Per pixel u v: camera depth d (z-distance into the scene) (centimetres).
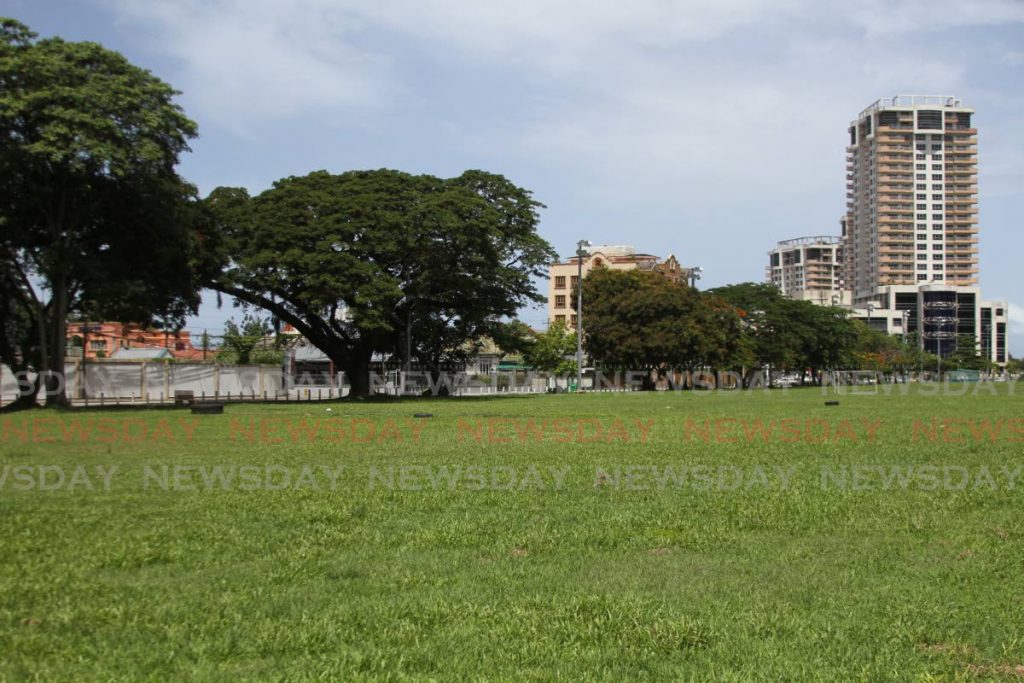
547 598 633
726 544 827
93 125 3422
